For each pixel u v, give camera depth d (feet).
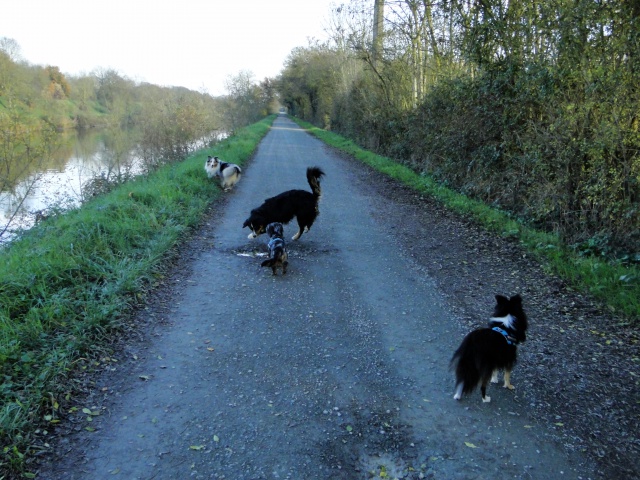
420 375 14.93
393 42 64.80
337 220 34.63
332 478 10.61
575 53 26.53
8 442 11.02
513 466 11.12
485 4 34.83
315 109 198.29
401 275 23.76
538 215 30.09
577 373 15.02
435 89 50.08
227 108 144.56
